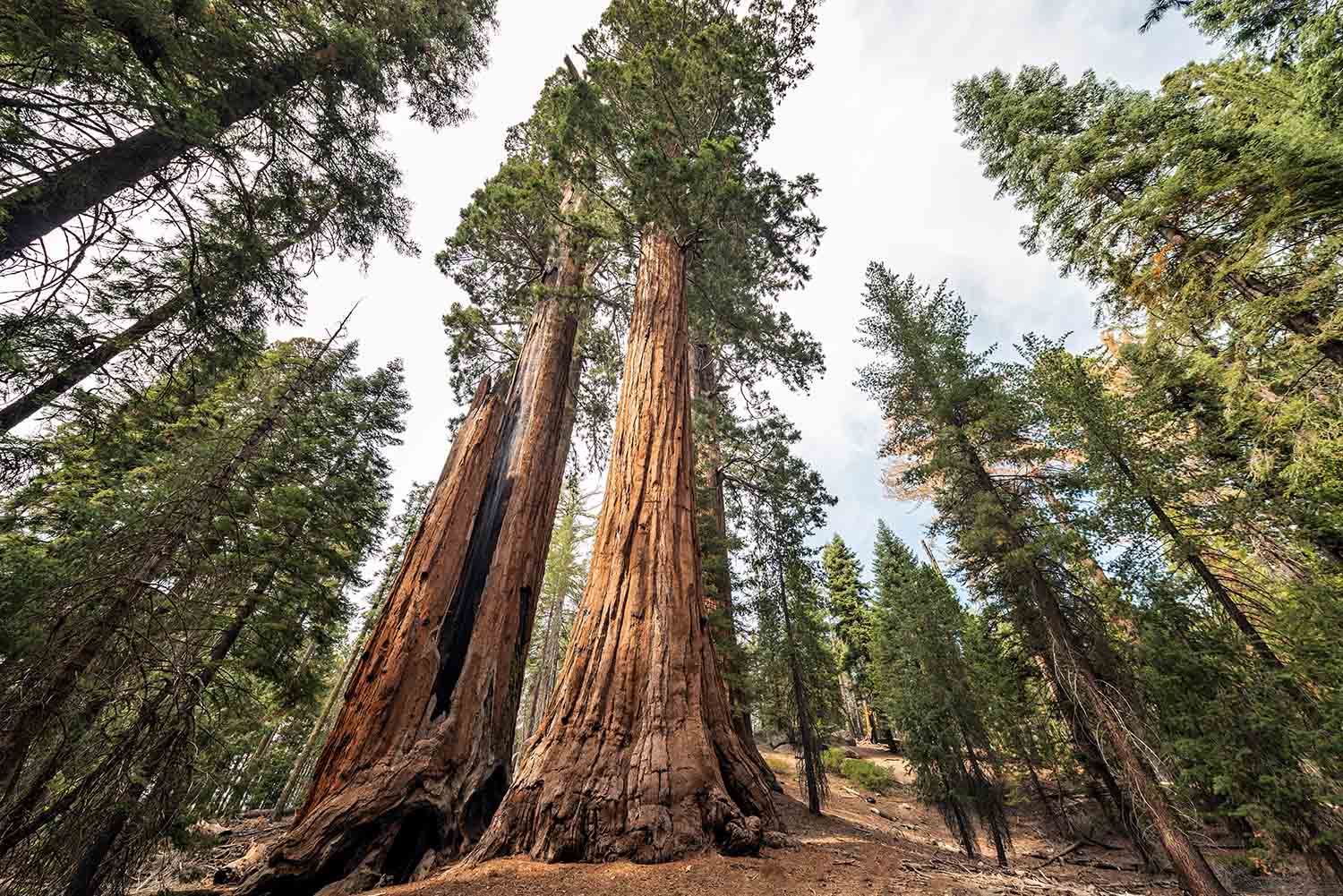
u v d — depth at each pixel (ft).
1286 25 26.89
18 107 13.58
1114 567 34.04
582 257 39.83
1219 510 31.50
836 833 34.83
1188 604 30.94
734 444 58.85
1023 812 54.85
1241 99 30.48
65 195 15.58
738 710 44.47
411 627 23.20
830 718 54.24
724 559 51.62
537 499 31.78
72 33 13.10
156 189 17.88
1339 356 25.76
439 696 22.90
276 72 20.13
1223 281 30.01
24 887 16.72
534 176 33.04
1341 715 23.18
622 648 17.33
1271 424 28.12
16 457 17.08
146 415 23.95
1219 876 29.55
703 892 10.84
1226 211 29.07
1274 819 23.50
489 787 22.29
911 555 53.11
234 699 33.55
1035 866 35.32
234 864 24.70
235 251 20.43
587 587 19.67
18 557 22.59
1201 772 25.59
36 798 17.78
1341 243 24.36
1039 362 38.14
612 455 23.54
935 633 41.65
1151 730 28.86
